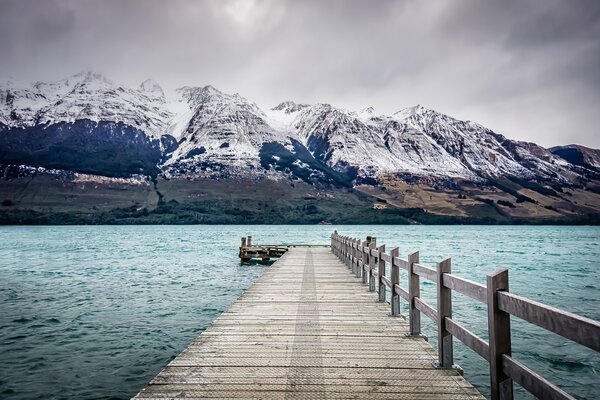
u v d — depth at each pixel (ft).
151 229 479.00
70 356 30.96
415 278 20.63
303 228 549.95
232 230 453.58
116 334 37.11
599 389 25.44
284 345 19.11
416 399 13.08
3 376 26.94
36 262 111.86
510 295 10.25
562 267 101.30
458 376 15.02
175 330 38.52
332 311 26.96
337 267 55.83
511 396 10.77
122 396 24.04
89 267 98.17
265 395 13.39
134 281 73.31
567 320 7.85
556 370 28.40
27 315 45.03
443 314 15.90
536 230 513.04
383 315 25.72
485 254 146.72
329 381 14.60
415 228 573.74
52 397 23.85
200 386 14.12
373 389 13.88
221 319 24.67
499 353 10.88
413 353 17.81
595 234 376.89
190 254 140.87
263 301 30.68
